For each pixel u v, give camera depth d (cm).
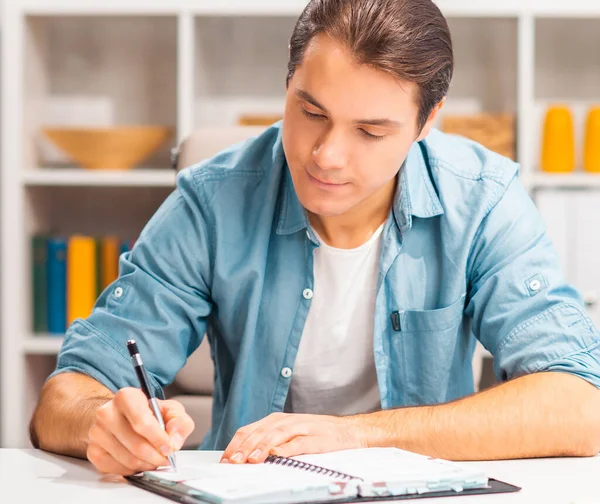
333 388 148
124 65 314
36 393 296
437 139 151
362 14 113
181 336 137
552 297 135
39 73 306
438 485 93
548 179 286
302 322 143
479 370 190
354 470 95
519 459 116
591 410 120
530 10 284
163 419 104
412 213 142
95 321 135
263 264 141
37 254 293
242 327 143
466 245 142
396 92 115
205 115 310
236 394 142
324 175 117
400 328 144
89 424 113
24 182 293
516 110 288
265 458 104
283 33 308
